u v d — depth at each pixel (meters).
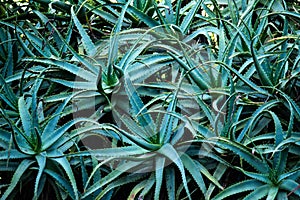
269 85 3.50
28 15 4.40
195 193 3.45
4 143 3.46
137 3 4.21
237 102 3.49
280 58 3.69
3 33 4.20
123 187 3.56
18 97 3.82
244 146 3.25
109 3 4.00
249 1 4.09
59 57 3.84
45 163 3.35
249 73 3.63
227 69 3.54
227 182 3.37
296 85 3.66
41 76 3.81
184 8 4.29
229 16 4.28
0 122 3.70
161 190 3.44
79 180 3.58
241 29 3.90
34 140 3.42
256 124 3.54
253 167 3.36
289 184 3.18
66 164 3.31
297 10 4.26
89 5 4.15
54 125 3.48
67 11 4.33
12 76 3.88
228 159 3.39
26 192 3.67
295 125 3.54
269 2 4.26
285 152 3.22
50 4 4.20
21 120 3.52
